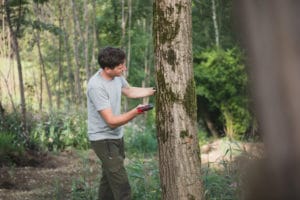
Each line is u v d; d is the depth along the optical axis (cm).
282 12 34
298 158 33
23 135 812
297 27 34
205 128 1375
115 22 1477
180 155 272
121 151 435
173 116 269
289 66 33
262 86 34
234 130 1191
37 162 738
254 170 35
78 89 1179
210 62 1284
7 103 953
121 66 405
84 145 923
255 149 36
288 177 33
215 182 424
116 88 413
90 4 1494
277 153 34
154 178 498
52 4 1375
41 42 1423
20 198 546
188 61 267
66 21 1416
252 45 35
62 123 975
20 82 820
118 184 418
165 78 267
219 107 1257
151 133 1051
